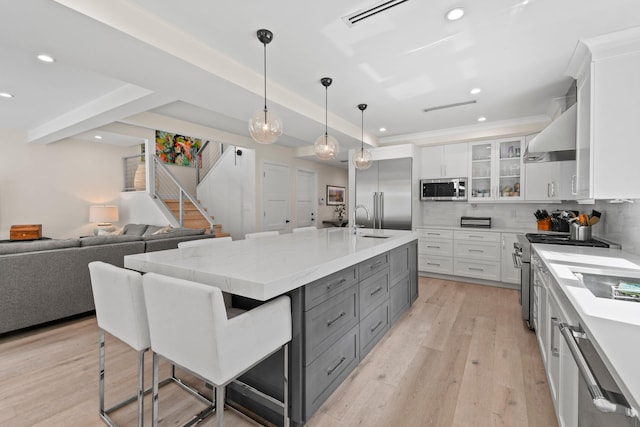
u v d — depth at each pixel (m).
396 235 3.17
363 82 2.99
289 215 6.57
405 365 2.25
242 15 1.96
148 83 2.58
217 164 6.53
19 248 2.77
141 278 1.46
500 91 3.21
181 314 1.25
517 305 3.57
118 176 6.49
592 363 0.95
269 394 1.69
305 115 3.47
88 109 3.73
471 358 2.35
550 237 3.15
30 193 5.29
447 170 4.95
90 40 1.90
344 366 1.96
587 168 2.08
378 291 2.53
